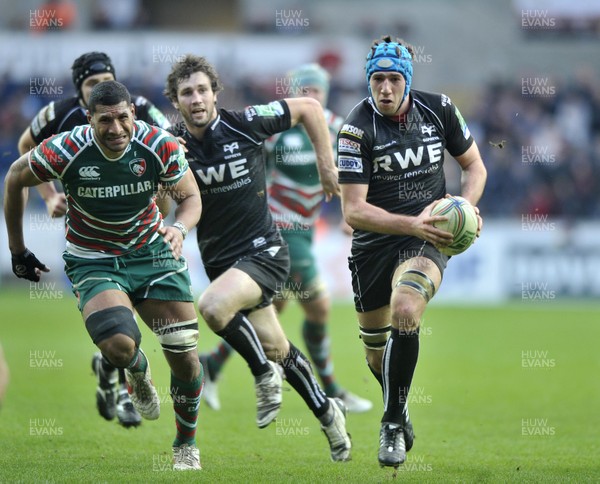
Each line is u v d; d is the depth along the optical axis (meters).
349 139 22.31
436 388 37.28
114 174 20.33
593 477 21.05
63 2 100.69
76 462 22.61
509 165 84.12
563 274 78.12
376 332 23.84
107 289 20.70
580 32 104.06
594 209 82.75
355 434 28.81
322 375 33.50
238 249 25.27
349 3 104.62
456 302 78.12
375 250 23.00
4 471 20.98
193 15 113.44
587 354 47.59
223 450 25.45
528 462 23.56
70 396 34.16
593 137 88.94
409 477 20.94
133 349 20.14
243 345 23.77
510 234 78.31
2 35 91.25
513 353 47.88
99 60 26.56
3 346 48.19
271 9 104.69
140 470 21.44
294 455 24.84
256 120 25.16
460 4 105.12
